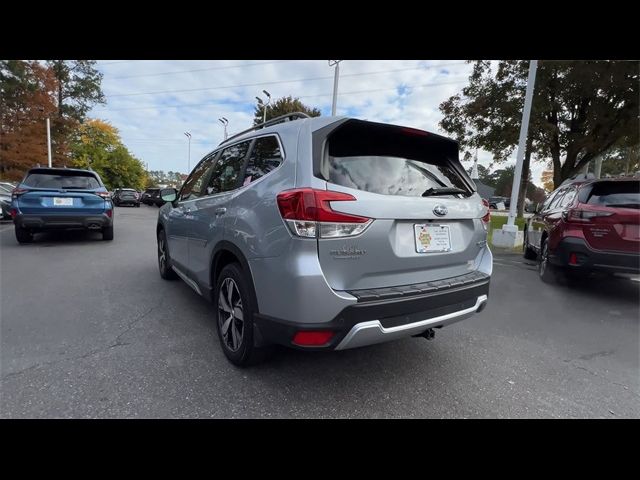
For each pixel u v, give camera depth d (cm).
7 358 280
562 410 243
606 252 475
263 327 233
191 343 316
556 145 1748
